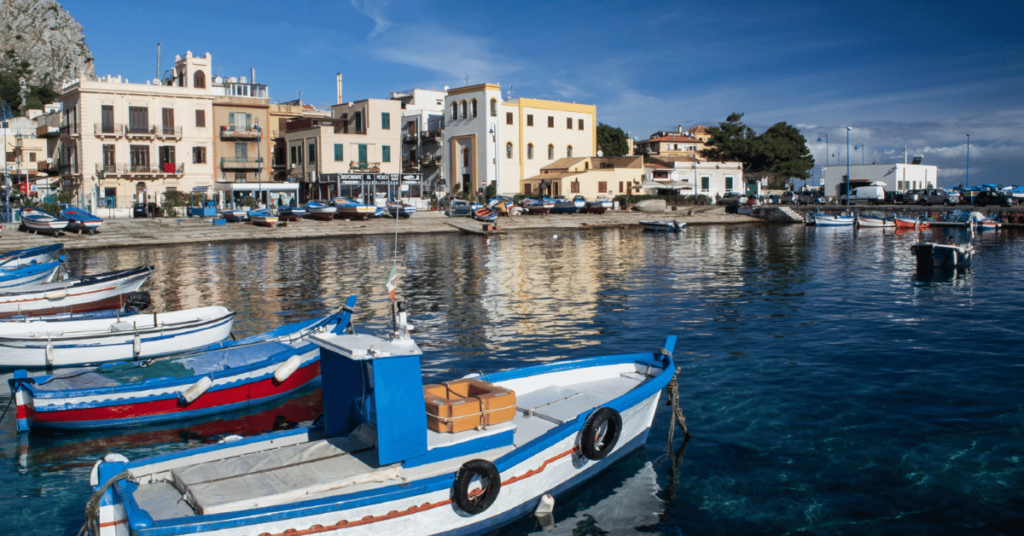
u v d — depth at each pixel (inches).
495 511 344.5
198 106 2608.3
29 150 2935.5
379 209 2514.8
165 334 649.6
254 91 3553.2
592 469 402.3
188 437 487.8
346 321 637.9
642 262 1493.6
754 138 3850.9
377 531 308.5
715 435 466.6
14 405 550.0
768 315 863.7
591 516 367.6
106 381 518.9
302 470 324.2
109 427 495.5
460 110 3176.7
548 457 366.6
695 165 3459.6
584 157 3321.9
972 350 669.9
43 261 1165.7
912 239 2122.3
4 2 6387.8
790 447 444.8
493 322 835.4
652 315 871.7
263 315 897.5
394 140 2898.6
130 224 2123.5
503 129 3147.1
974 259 1502.2
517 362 650.8
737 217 3014.3
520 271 1336.1
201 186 2578.7
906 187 3553.2
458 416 353.4
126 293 938.7
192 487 307.1
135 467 322.3
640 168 3366.1
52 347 610.5
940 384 562.3
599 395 442.0
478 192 3125.0
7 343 602.2
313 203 2460.6
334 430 367.2
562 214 2883.9
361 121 2876.5
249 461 334.0
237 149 2783.0
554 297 1019.9
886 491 387.2
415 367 330.3
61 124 2655.0
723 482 401.4
